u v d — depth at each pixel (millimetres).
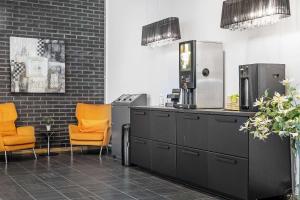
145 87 6516
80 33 7398
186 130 4324
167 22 5359
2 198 3854
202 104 4617
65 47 7250
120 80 7223
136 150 5422
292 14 3875
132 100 6070
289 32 3914
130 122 5609
